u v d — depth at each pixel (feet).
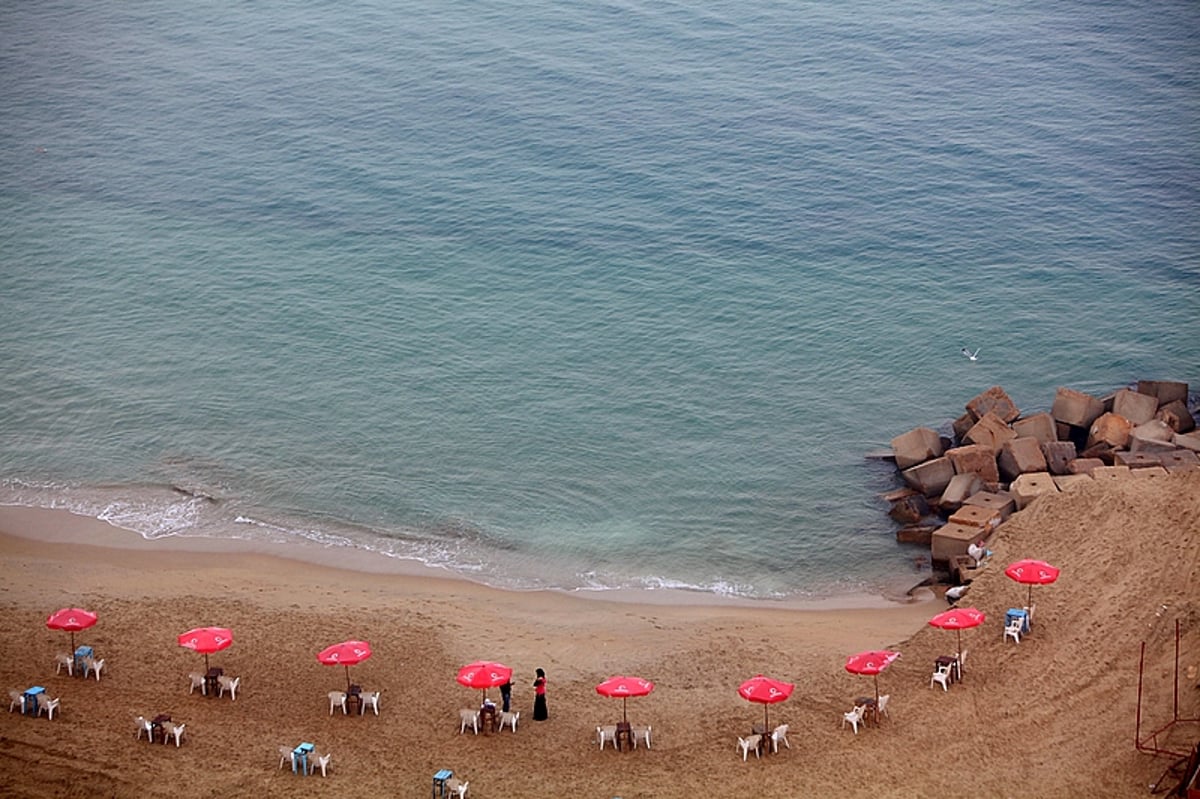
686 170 338.34
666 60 402.11
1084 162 338.13
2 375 250.98
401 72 397.39
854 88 383.24
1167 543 179.73
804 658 171.22
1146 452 213.25
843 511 214.07
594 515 213.25
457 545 205.36
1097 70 390.63
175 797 138.31
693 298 280.72
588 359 258.37
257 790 140.26
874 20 428.15
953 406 242.58
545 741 151.53
